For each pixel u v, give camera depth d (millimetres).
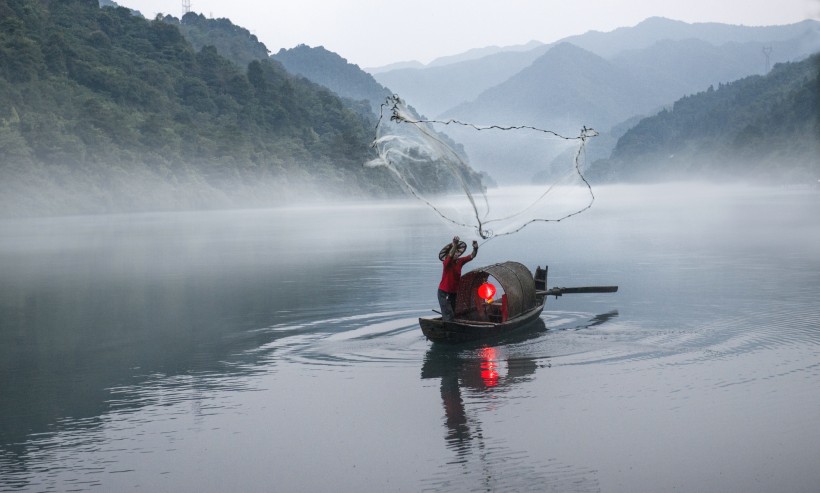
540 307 18703
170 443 10133
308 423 10805
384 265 33906
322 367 14125
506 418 10766
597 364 13719
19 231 71062
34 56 168125
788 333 16203
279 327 18516
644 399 11422
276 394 12344
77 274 32844
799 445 9414
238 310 21594
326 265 34531
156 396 12438
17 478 9039
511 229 61750
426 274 29641
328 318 19562
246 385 12977
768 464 8891
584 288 20281
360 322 18766
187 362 14938
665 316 18812
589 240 47406
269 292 25453
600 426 10297
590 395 11727
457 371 13539
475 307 18000
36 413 11602
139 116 175125
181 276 31344
